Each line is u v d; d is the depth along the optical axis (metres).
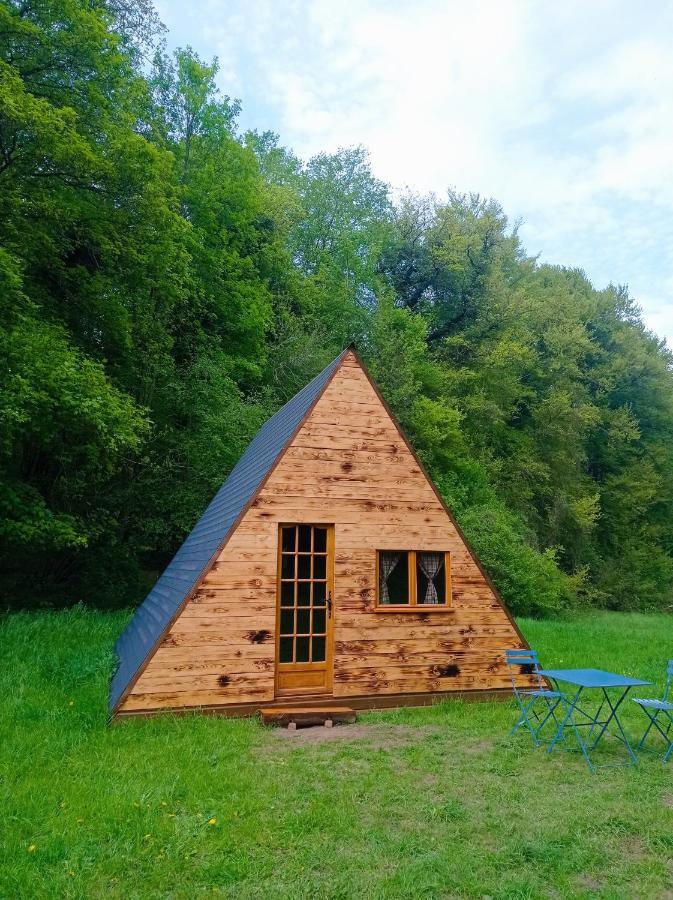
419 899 3.79
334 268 33.94
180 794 5.21
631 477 41.25
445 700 8.70
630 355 45.72
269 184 31.88
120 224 16.81
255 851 4.32
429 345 37.91
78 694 7.79
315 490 8.71
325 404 9.03
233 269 24.95
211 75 24.98
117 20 19.02
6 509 13.58
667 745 7.26
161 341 20.22
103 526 17.75
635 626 24.44
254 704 7.85
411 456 9.26
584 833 4.77
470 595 9.14
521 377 39.12
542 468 35.06
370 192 40.41
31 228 14.88
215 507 12.56
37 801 4.91
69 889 3.76
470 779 5.88
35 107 12.79
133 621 11.87
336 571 8.62
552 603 25.53
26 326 13.60
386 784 5.62
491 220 38.53
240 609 8.00
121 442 14.91
